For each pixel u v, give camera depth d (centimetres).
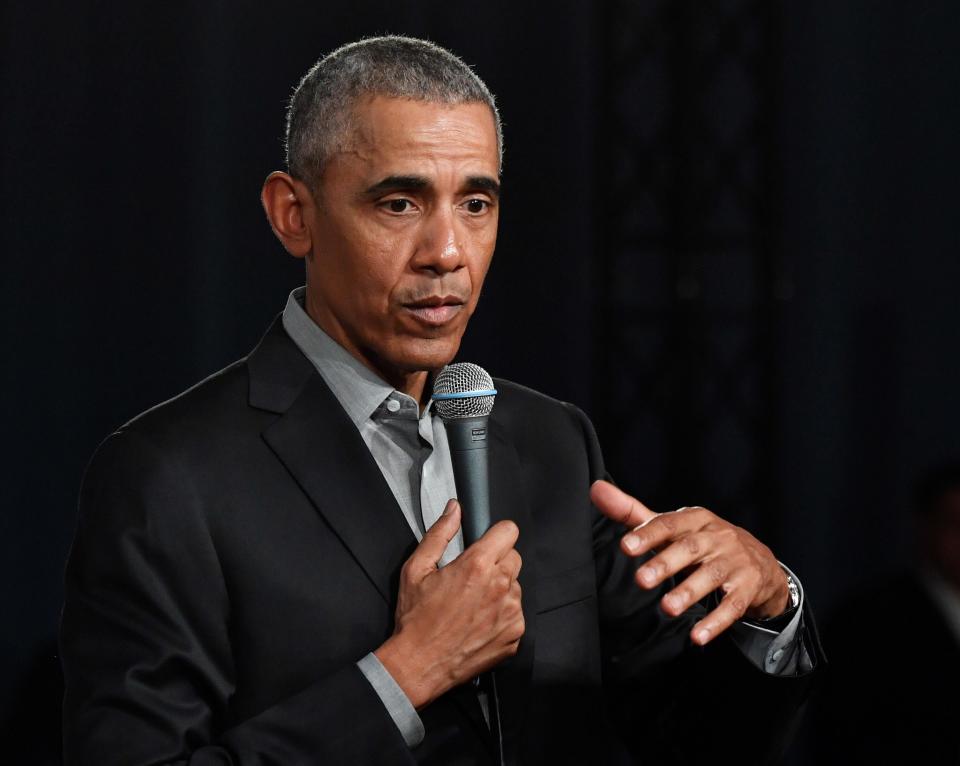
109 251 1877
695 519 576
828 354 2239
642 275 2180
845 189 2236
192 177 1905
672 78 2094
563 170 2122
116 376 1877
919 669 1472
